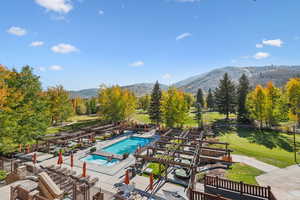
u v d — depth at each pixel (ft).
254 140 98.12
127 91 147.74
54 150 71.97
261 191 40.86
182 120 113.91
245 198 38.63
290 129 119.75
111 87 131.75
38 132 74.38
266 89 123.44
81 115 243.60
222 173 52.85
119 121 137.39
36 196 31.91
